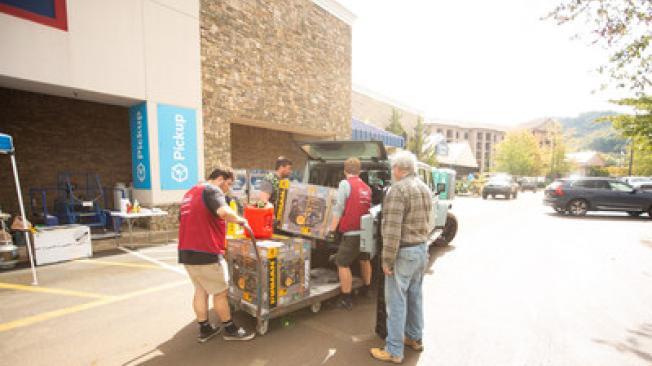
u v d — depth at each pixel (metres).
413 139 25.19
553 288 4.32
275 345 2.81
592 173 50.34
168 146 7.50
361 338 2.97
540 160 47.81
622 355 2.71
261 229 3.24
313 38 11.98
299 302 3.17
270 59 10.23
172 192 7.60
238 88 9.26
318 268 4.41
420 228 2.52
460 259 5.79
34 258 5.08
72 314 3.37
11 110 7.34
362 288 4.14
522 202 19.03
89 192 8.39
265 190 3.49
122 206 6.21
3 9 5.23
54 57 5.77
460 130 69.81
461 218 11.35
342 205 3.35
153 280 4.44
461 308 3.68
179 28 7.62
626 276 4.84
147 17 7.04
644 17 4.65
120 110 9.09
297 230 3.65
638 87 6.46
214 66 8.58
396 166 2.60
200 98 8.13
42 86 5.90
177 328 3.09
